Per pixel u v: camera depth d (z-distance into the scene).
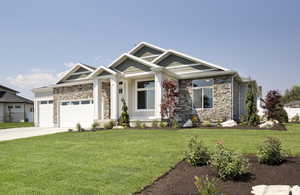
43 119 22.02
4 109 33.53
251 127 13.21
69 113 20.11
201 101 16.67
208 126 14.86
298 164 4.96
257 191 3.70
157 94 15.47
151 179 4.54
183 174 4.80
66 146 8.35
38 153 7.22
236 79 17.59
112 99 16.58
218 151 4.68
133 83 17.80
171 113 15.39
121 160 5.99
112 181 4.45
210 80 16.44
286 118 21.50
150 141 8.78
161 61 18.62
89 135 11.37
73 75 20.75
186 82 17.30
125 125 15.69
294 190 3.65
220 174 4.34
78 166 5.52
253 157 5.67
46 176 4.81
